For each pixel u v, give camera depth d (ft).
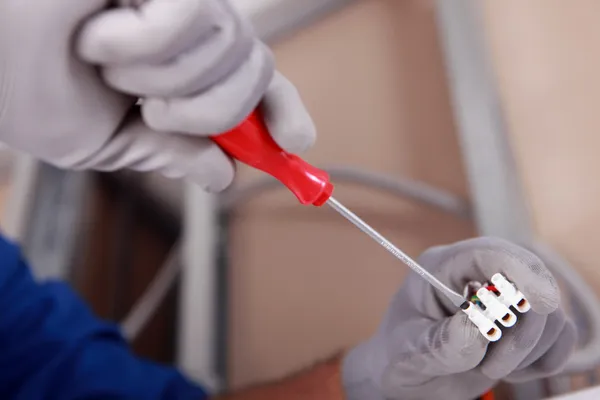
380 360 2.00
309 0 3.60
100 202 4.45
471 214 2.73
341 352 2.65
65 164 1.81
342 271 3.25
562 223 2.47
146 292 4.75
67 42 1.60
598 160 2.39
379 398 2.03
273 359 3.47
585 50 2.43
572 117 2.46
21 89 1.62
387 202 3.10
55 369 2.60
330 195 1.78
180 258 4.26
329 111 3.46
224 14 1.59
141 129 1.78
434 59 3.02
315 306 3.34
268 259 3.66
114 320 4.36
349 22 3.45
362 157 3.26
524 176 2.58
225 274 3.86
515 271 1.65
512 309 1.69
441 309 1.86
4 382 2.61
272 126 1.73
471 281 1.76
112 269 4.49
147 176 4.44
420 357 1.80
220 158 1.79
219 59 1.59
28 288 2.91
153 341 4.53
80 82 1.65
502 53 2.68
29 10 1.55
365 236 3.17
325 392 2.41
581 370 2.16
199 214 3.97
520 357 1.71
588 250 2.40
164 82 1.60
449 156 2.90
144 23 1.54
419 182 3.00
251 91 1.64
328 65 3.51
